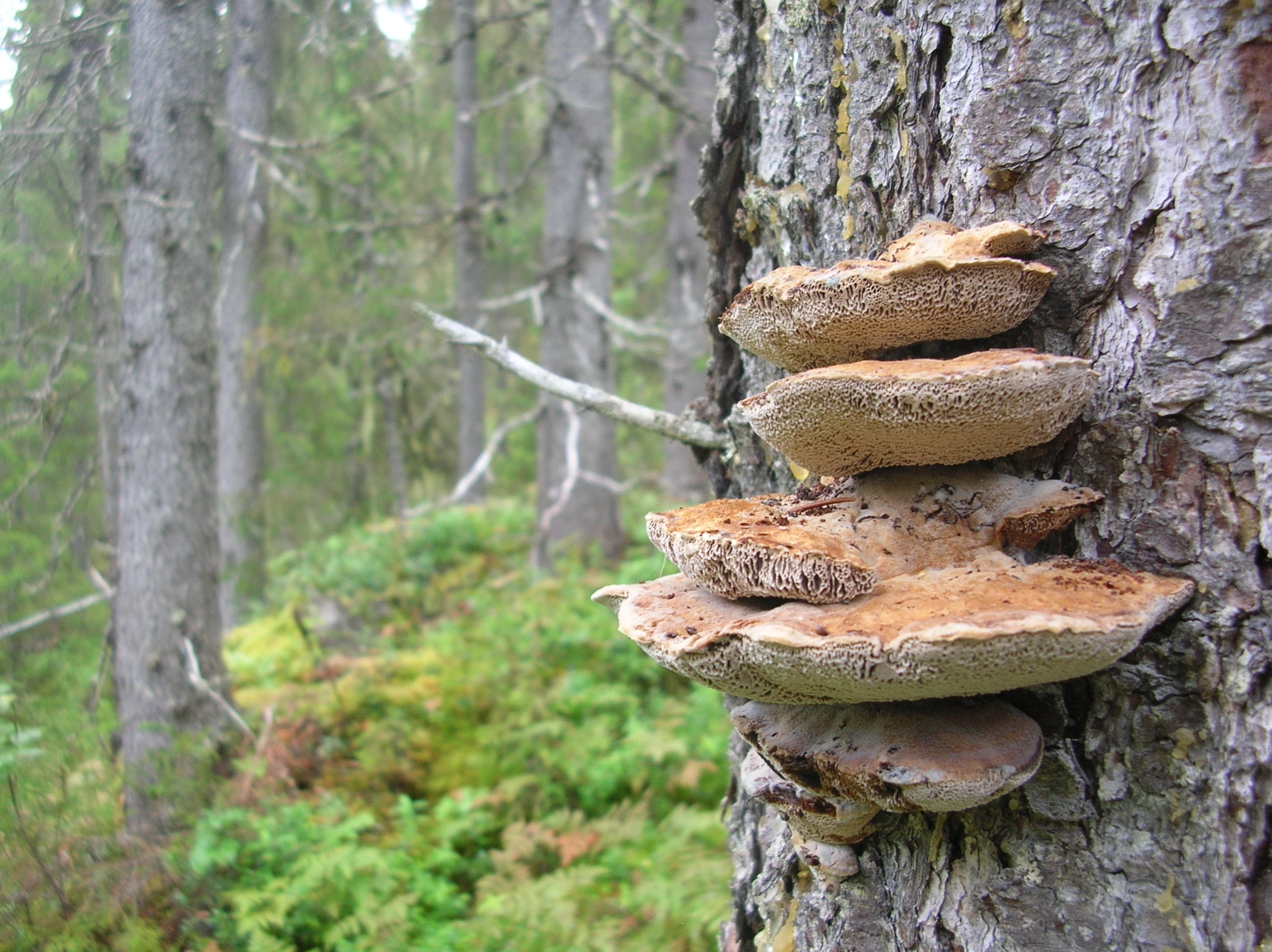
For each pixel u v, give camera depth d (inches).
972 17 71.7
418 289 567.2
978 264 60.4
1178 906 64.9
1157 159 64.5
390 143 526.6
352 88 433.7
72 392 241.3
